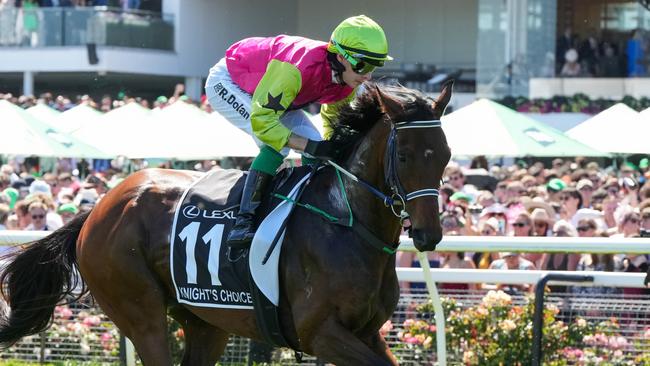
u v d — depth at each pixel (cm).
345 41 768
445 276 1070
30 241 1042
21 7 4450
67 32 4316
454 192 1833
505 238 1033
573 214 1764
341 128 802
